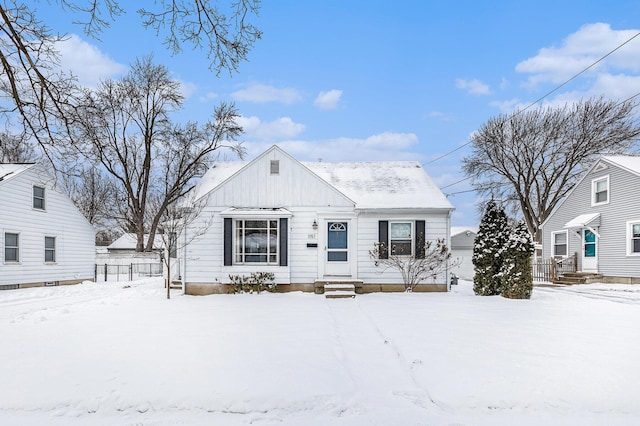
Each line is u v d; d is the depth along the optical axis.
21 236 18.44
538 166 33.16
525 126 32.91
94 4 5.20
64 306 12.65
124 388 5.08
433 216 15.21
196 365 5.87
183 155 35.69
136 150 36.28
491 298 13.42
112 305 12.53
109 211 40.94
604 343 7.12
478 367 5.78
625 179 19.64
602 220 21.00
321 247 15.18
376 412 4.56
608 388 5.09
